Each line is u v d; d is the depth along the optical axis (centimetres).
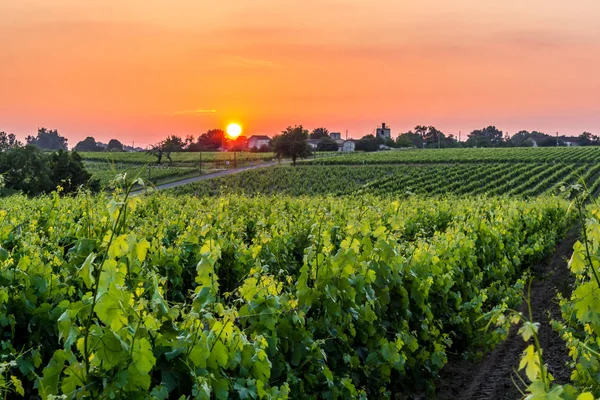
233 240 977
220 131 18438
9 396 596
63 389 372
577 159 8675
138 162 10900
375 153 11888
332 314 633
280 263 952
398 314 770
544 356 912
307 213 1622
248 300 566
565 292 1270
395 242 768
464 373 884
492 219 1655
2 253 656
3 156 4638
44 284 656
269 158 11525
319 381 593
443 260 977
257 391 464
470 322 950
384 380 698
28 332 637
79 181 5081
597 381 536
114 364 373
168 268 838
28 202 1836
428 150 12788
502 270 1280
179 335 435
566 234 2588
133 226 1049
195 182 7400
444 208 2041
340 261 647
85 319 393
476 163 8844
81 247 598
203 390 398
